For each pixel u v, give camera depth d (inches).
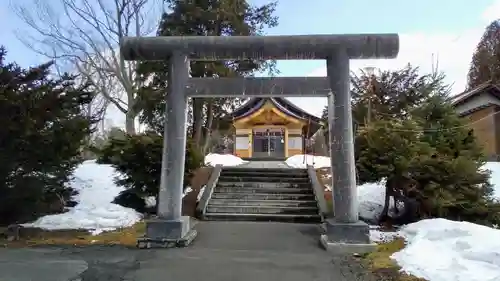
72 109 373.1
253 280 217.6
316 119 1107.3
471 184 375.9
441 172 368.2
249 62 714.8
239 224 416.5
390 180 386.0
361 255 274.2
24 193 346.9
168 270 236.2
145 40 319.6
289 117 1095.0
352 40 309.7
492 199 396.8
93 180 546.3
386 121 412.5
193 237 331.6
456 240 261.1
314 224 421.7
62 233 349.4
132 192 450.3
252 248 299.3
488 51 1323.8
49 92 356.5
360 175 393.7
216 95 319.6
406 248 274.8
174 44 318.7
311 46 311.3
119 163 442.9
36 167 358.6
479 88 919.7
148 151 439.8
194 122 768.3
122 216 409.1
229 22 715.4
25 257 265.3
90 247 298.0
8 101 329.4
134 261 256.5
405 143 377.4
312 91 314.3
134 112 729.0
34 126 345.1
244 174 592.7
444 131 423.8
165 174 317.7
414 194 382.0
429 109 444.5
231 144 1376.7
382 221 406.9
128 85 820.6
